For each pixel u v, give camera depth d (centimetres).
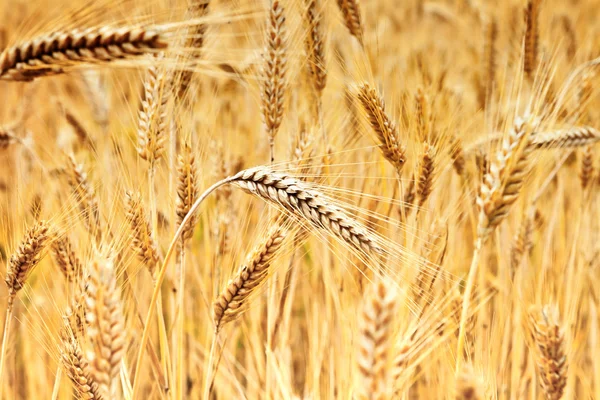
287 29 81
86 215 81
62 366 73
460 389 65
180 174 76
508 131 74
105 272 67
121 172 80
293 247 79
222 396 91
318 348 87
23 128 103
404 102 88
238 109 106
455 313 77
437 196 86
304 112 91
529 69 95
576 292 88
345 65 87
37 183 95
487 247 91
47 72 71
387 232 83
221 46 80
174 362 79
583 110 89
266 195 72
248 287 73
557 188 99
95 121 101
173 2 78
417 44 133
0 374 75
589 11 149
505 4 134
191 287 95
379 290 62
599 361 88
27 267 74
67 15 71
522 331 83
